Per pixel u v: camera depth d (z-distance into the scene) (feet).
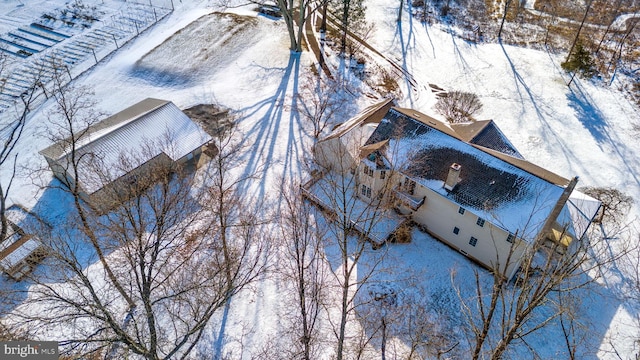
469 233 106.01
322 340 92.17
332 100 157.89
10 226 110.01
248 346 91.56
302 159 134.62
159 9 202.90
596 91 168.86
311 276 102.06
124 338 67.41
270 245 109.29
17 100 147.95
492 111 158.51
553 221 94.68
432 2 222.48
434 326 96.78
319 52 181.57
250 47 180.75
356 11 193.26
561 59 185.88
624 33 204.44
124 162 107.14
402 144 111.14
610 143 146.61
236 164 131.64
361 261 108.17
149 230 107.96
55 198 117.80
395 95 163.02
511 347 93.15
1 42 175.11
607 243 114.32
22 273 97.45
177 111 131.95
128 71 164.76
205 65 169.99
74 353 84.07
